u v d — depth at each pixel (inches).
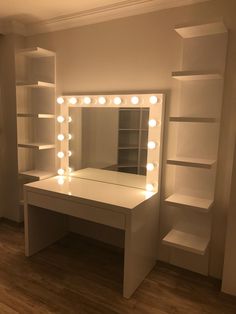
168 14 81.7
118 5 87.4
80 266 90.8
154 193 85.7
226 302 74.9
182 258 89.4
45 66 109.4
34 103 115.4
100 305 72.5
